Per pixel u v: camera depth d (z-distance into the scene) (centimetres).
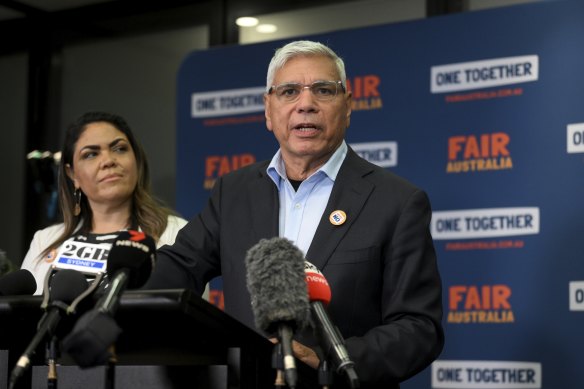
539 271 489
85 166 378
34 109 746
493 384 493
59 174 389
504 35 512
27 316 213
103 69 725
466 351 501
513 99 507
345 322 273
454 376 502
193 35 688
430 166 523
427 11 596
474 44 520
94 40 730
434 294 275
